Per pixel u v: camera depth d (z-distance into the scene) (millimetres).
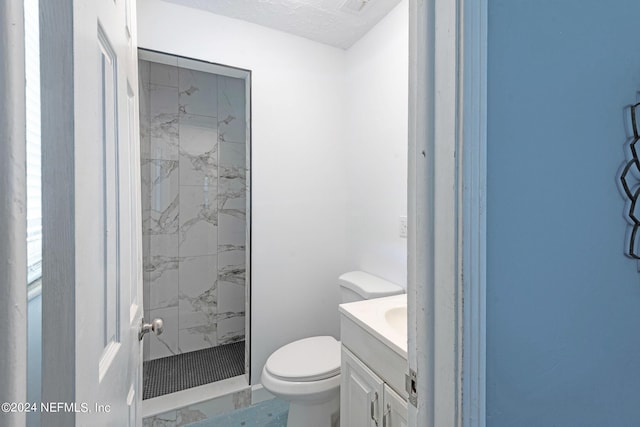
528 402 511
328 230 2061
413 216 541
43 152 361
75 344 382
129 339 754
